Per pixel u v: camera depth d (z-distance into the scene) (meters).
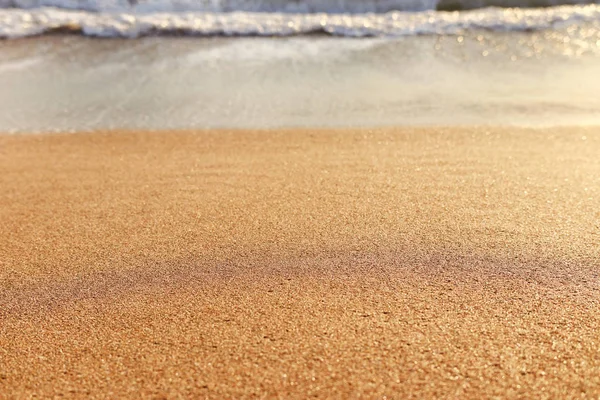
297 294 1.71
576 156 3.00
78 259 2.02
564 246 1.96
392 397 1.27
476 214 2.26
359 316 1.58
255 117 3.99
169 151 3.29
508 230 2.11
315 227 2.19
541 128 3.58
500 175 2.71
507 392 1.27
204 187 2.67
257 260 1.94
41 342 1.55
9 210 2.48
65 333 1.59
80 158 3.21
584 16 6.37
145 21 6.41
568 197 2.41
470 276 1.78
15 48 5.72
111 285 1.83
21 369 1.45
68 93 4.59
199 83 4.78
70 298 1.77
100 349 1.50
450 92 4.48
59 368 1.44
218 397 1.30
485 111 4.00
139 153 3.27
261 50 5.64
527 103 4.16
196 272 1.88
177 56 5.49
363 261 1.91
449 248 1.98
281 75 4.94
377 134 3.51
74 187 2.74
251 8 7.66
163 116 4.06
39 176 2.92
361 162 2.96
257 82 4.79
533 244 1.99
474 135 3.44
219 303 1.68
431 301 1.64
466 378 1.32
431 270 1.83
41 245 2.14
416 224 2.19
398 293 1.69
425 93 4.47
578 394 1.26
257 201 2.47
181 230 2.21
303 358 1.42
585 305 1.60
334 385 1.32
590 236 2.03
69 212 2.44
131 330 1.58
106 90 4.64
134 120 3.98
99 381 1.38
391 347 1.44
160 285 1.81
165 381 1.37
